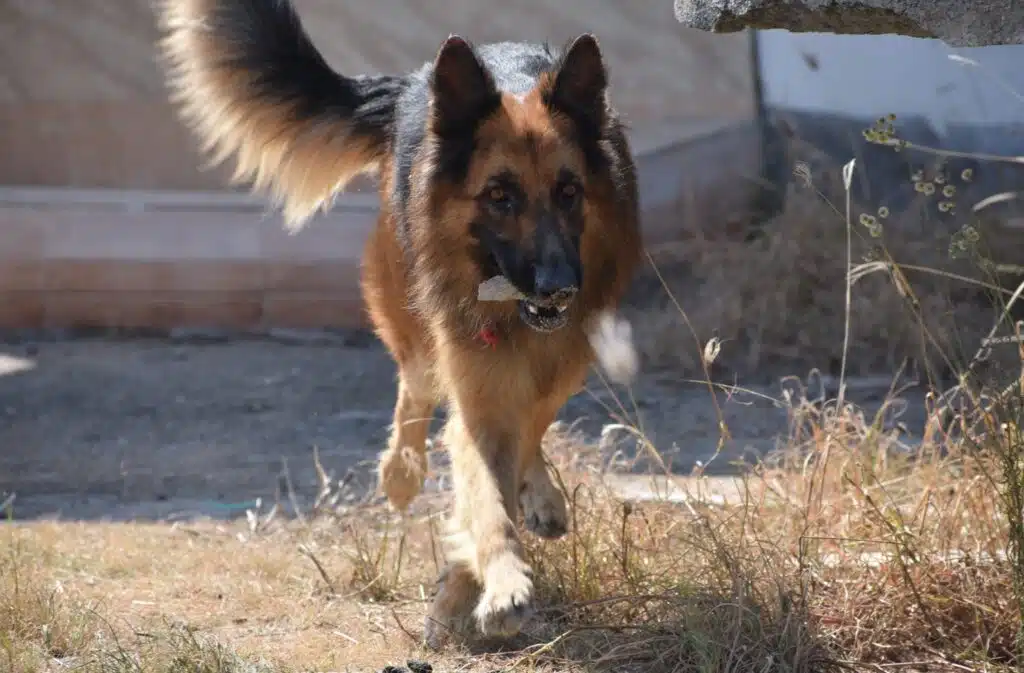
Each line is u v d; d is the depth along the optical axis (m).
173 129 18.34
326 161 9.30
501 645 7.15
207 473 11.70
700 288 16.52
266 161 9.63
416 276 7.88
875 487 8.16
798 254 15.91
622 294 8.22
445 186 7.50
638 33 18.66
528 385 7.66
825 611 7.11
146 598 7.95
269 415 13.77
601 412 13.58
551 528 8.09
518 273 7.15
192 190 18.47
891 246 15.45
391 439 9.48
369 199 17.97
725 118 18.59
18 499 10.88
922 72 17.66
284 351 16.66
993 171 17.03
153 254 17.55
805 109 18.25
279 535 9.59
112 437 12.91
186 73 9.70
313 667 6.75
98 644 6.75
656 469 11.09
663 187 18.34
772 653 6.54
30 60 18.27
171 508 10.61
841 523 7.83
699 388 14.52
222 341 17.19
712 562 7.20
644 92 18.72
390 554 8.91
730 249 16.73
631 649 6.81
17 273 17.41
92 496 11.00
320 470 10.13
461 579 7.27
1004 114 17.17
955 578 7.17
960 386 7.66
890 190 17.66
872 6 6.18
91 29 18.20
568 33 18.73
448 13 18.64
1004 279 14.71
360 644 7.24
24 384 14.93
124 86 18.30
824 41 18.03
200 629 7.42
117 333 17.50
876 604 7.06
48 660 6.63
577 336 7.86
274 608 7.85
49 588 7.72
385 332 9.31
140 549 8.95
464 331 7.54
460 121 7.44
